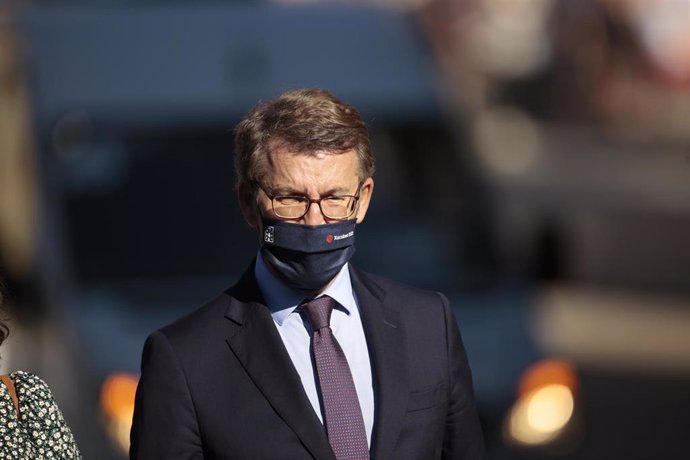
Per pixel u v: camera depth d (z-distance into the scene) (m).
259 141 10.35
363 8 22.97
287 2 22.95
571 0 78.75
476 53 79.19
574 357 33.12
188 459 10.63
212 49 21.48
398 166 21.84
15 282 19.52
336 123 10.30
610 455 26.55
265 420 10.60
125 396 17.58
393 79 22.09
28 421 10.12
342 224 10.39
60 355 18.81
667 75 77.50
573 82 78.50
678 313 37.56
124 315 18.72
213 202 20.67
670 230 49.31
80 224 20.38
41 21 22.09
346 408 10.70
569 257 22.03
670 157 67.81
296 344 10.89
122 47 21.56
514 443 18.31
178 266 19.91
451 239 21.16
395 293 11.34
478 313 19.45
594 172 63.22
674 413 29.16
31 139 21.38
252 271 11.11
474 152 22.64
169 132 21.05
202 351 10.77
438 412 11.02
